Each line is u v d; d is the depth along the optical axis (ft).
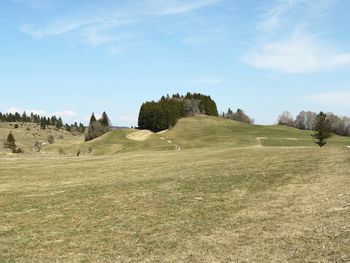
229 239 51.78
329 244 47.01
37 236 56.85
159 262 44.96
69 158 206.69
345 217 56.90
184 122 624.18
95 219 65.05
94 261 46.26
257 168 111.14
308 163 114.01
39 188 102.12
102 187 95.81
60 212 70.90
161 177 107.96
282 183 87.25
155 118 623.36
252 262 43.29
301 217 59.67
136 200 77.30
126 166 148.56
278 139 497.87
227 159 146.51
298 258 43.60
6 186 107.24
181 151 212.64
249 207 67.92
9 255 49.11
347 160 114.42
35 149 540.52
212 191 82.33
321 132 253.03
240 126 605.31
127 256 47.50
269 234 52.75
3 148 533.14
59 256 48.37
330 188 77.82
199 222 60.39
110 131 575.38
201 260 44.88
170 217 63.98
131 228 58.95
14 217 68.64
